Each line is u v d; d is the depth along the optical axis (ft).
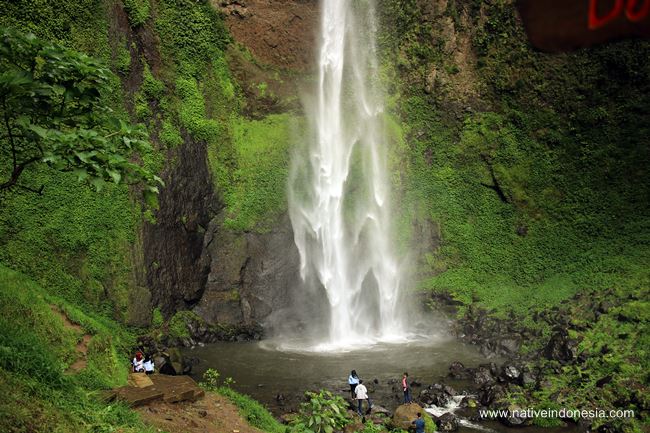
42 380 30.96
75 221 66.18
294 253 89.51
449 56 102.53
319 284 90.27
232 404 44.60
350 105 102.06
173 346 71.15
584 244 88.58
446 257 95.91
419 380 58.85
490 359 66.90
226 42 95.35
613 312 65.67
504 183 96.53
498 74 99.91
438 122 102.17
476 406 51.57
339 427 32.40
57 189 65.77
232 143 90.94
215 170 87.92
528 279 88.84
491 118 99.81
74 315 47.83
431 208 98.94
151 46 82.38
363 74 104.32
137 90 78.48
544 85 97.19
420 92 103.50
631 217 87.92
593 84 94.68
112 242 68.59
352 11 105.40
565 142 95.30
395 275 94.53
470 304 86.33
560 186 94.17
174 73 85.76
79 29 72.59
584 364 57.11
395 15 104.78
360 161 98.27
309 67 101.96
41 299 46.65
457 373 60.18
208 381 56.08
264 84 97.09
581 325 65.67
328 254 92.38
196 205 83.15
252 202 88.99
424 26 103.40
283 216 90.43
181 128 84.38
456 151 100.58
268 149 93.20
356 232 94.94
